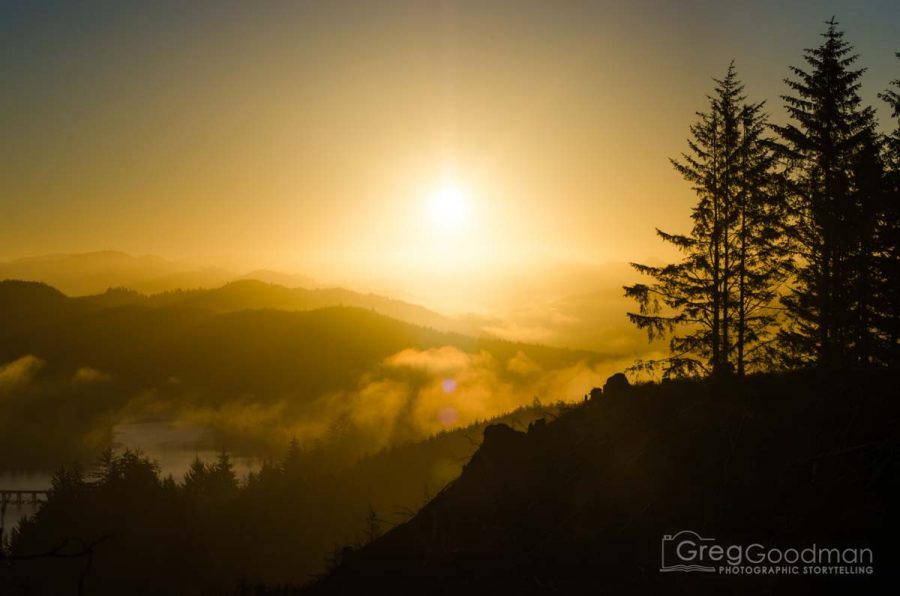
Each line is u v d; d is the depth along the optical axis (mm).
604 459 21031
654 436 20875
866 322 29047
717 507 16828
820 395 19297
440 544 20594
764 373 24125
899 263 27688
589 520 18469
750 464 17703
